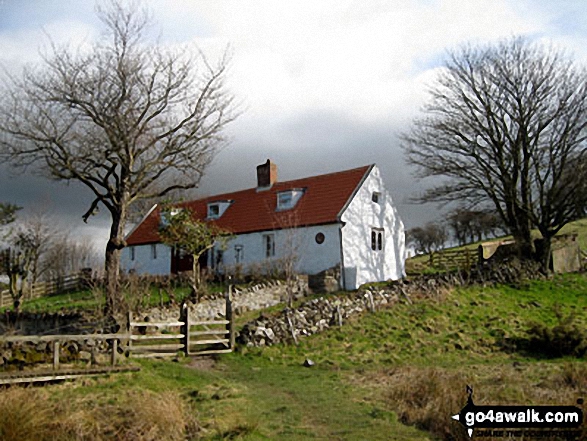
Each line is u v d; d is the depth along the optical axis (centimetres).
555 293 2586
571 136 2831
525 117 2970
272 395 1188
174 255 3684
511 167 3091
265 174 3688
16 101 2186
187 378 1296
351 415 999
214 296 2388
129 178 2328
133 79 2288
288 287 2422
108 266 2225
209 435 851
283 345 1808
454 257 3891
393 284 2486
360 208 3075
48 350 1233
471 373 1372
